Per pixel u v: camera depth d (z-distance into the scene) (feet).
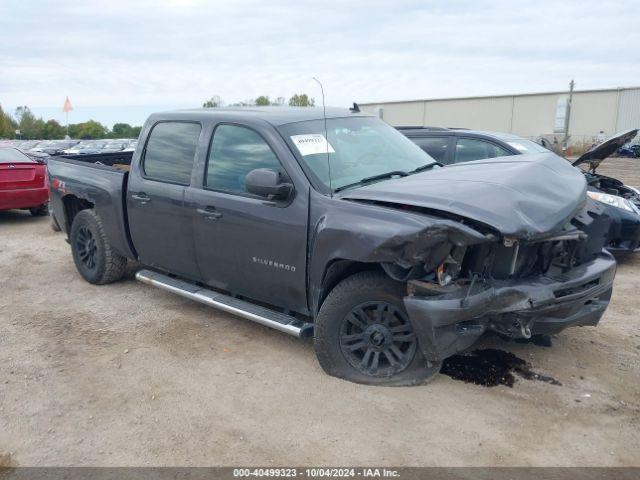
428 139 26.68
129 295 19.66
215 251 15.38
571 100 136.77
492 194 11.80
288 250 13.58
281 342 15.52
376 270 12.69
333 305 12.80
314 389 12.82
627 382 13.01
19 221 35.35
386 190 12.59
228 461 10.49
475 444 10.73
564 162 15.20
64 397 12.85
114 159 24.99
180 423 11.74
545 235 11.29
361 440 10.94
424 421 11.48
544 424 11.34
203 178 15.65
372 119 17.22
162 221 16.76
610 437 10.90
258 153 14.51
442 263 11.50
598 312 13.28
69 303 18.98
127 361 14.57
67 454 10.84
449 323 11.49
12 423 11.87
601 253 14.21
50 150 85.05
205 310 18.10
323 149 14.39
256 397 12.62
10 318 17.69
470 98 155.74
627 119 135.23
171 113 17.34
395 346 12.69
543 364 13.83
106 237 19.75
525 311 11.57
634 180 61.46
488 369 13.52
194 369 14.05
